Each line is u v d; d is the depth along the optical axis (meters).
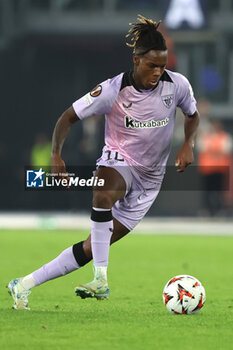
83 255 23.52
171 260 44.81
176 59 86.44
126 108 23.38
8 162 103.19
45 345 18.48
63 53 106.44
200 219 81.44
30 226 69.94
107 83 23.38
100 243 23.17
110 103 23.39
